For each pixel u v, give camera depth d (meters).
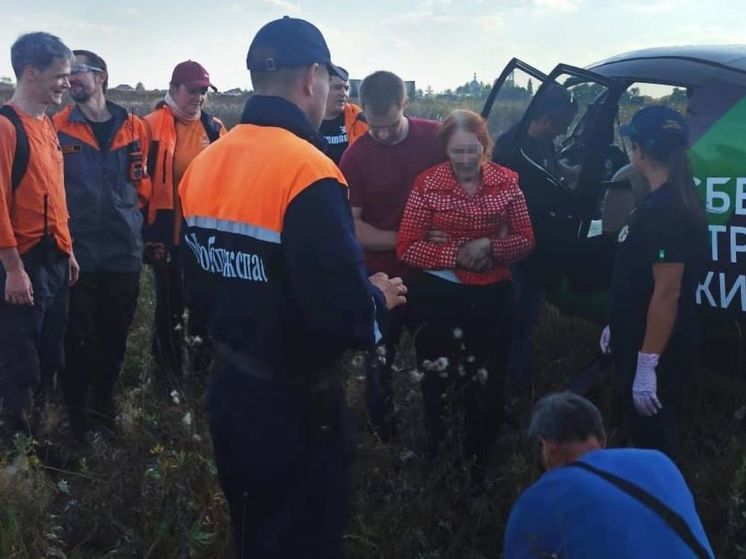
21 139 3.71
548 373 4.97
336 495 2.52
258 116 2.39
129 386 5.07
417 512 3.23
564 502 2.11
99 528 3.25
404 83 3.89
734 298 3.81
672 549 2.02
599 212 4.57
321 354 2.41
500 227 3.59
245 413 2.41
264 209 2.29
